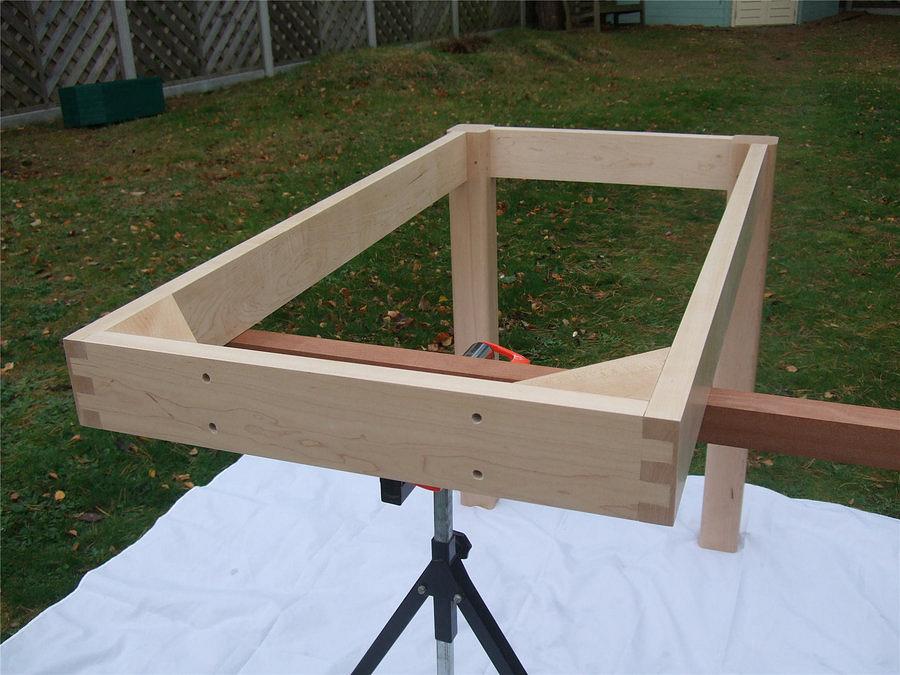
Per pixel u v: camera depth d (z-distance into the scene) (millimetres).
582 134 2111
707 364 1038
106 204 4762
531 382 1012
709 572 2098
